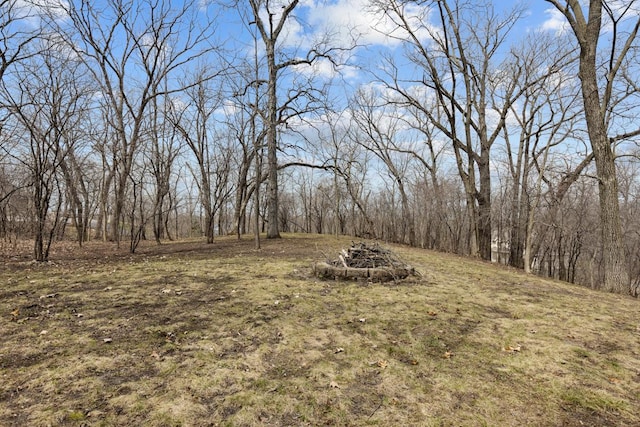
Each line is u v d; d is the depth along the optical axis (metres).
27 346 3.80
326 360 3.73
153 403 2.85
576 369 3.63
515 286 7.82
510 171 17.98
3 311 4.88
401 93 15.86
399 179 23.17
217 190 24.08
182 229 46.25
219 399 2.96
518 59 15.65
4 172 14.68
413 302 5.93
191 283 6.84
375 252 8.88
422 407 2.92
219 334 4.31
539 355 3.96
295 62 16.17
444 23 13.95
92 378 3.19
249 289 6.44
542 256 22.48
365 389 3.18
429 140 21.84
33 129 9.57
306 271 8.23
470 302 6.07
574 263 21.55
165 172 22.14
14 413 2.66
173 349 3.86
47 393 2.94
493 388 3.23
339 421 2.71
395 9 14.16
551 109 14.06
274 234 16.78
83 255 11.64
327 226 43.91
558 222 17.72
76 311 4.99
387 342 4.25
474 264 11.64
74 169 17.55
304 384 3.23
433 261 11.06
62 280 6.83
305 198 42.94
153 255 11.60
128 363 3.50
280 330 4.50
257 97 11.95
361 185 28.92
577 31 9.16
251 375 3.37
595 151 9.19
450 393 3.14
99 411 2.72
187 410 2.78
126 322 4.59
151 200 29.33
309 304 5.63
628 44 9.15
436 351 4.04
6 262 8.96
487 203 15.58
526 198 16.11
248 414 2.76
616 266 8.81
